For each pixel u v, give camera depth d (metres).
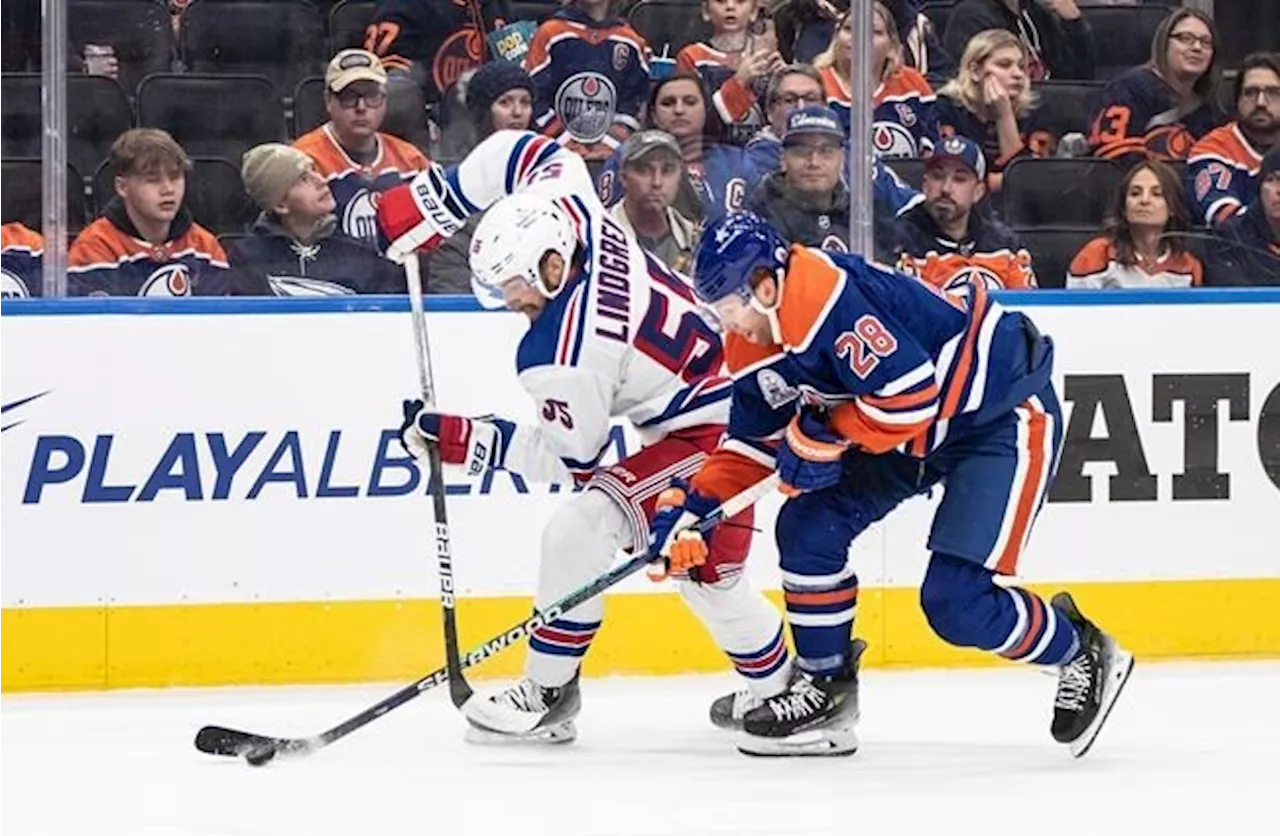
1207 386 21.62
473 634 20.66
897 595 21.36
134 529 20.20
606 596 20.95
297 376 20.33
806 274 15.54
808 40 21.61
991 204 21.88
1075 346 21.41
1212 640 21.78
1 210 20.50
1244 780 16.58
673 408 17.14
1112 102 22.66
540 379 16.52
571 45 21.70
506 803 15.80
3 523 20.02
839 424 15.88
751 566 20.97
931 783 16.48
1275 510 21.81
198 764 17.20
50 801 15.91
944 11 22.70
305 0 21.89
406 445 17.33
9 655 20.09
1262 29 23.08
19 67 20.58
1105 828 15.00
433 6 21.89
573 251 16.55
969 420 16.45
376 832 14.90
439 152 21.50
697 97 21.52
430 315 20.53
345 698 19.94
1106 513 21.50
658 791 16.22
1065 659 17.17
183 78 21.17
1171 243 22.22
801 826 15.07
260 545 20.36
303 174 20.75
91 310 20.02
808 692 17.23
